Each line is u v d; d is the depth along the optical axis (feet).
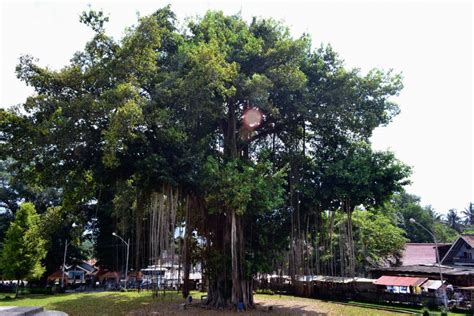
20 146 63.57
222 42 82.84
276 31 92.94
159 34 72.54
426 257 145.69
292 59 86.12
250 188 70.74
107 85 69.00
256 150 100.12
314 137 100.53
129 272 164.66
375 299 101.91
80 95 67.51
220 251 83.76
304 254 100.68
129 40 68.49
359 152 93.30
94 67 68.59
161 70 82.84
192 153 75.36
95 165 73.05
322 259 114.42
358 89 89.76
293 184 92.07
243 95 82.28
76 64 70.90
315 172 92.63
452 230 229.86
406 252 154.20
